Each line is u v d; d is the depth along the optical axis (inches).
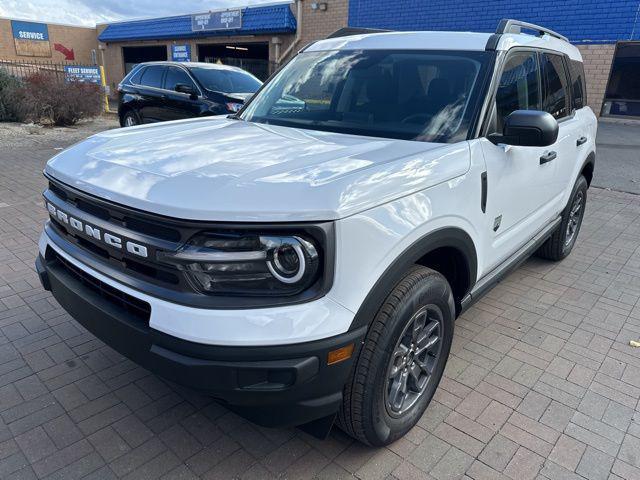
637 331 150.4
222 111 361.7
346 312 77.0
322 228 73.1
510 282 183.2
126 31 1096.8
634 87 523.8
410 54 130.2
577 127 176.1
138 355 82.0
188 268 74.0
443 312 103.5
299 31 756.6
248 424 106.5
